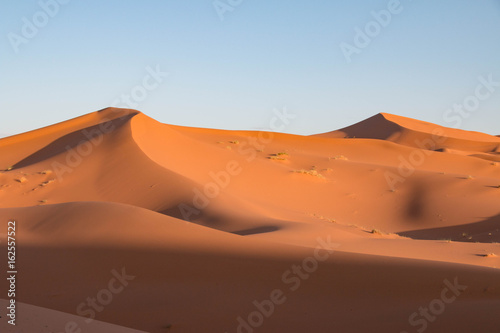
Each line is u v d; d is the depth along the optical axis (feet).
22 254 51.96
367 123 508.53
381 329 37.76
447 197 173.58
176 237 54.85
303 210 165.27
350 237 86.94
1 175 165.99
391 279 44.19
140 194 139.33
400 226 155.94
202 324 39.37
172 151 199.41
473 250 77.36
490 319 37.45
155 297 43.57
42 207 68.80
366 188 190.29
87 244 54.03
